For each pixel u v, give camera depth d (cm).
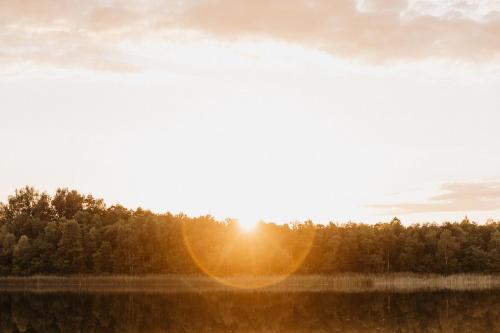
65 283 12106
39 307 7800
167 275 12669
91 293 9869
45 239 12838
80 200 15275
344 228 14862
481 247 14100
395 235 14200
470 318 6188
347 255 13900
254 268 12962
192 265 12838
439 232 14438
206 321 6172
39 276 12275
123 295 9412
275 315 6562
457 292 9756
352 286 11506
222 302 8150
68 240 12494
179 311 7144
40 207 14800
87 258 12650
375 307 7294
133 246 12700
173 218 13912
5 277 12319
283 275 13012
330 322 5903
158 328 5778
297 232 14188
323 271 13675
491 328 5441
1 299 8844
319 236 13912
